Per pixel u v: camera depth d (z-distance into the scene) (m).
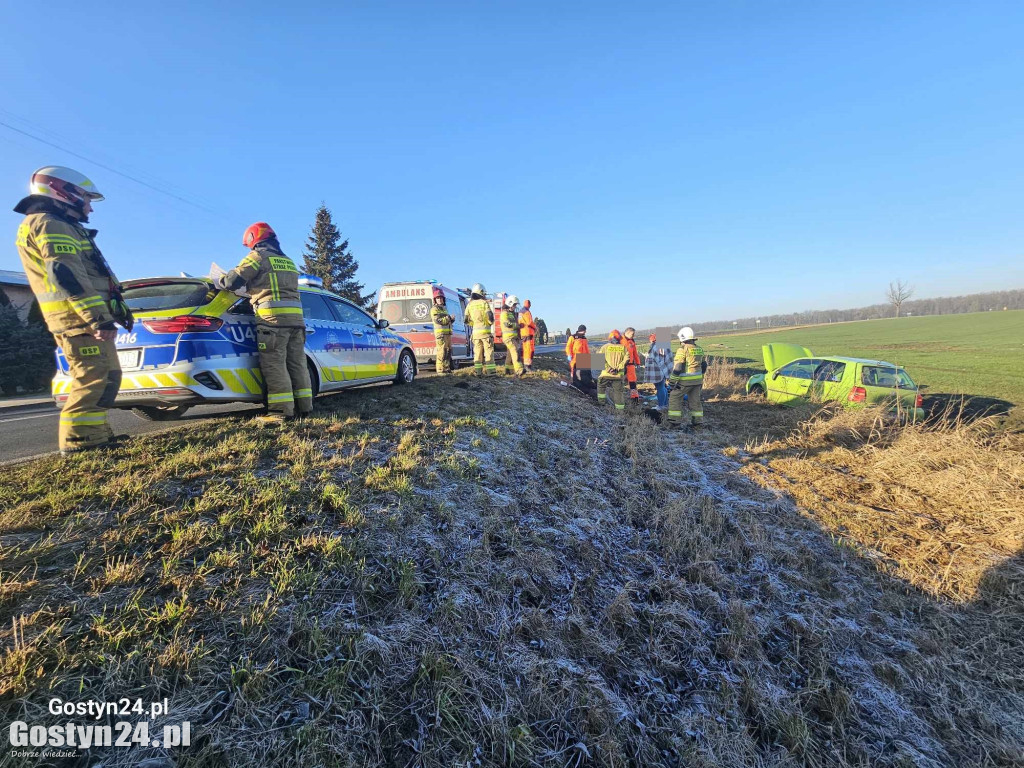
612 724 2.35
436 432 4.77
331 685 1.94
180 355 3.88
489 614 2.70
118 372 3.61
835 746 2.67
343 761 1.74
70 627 1.91
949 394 13.57
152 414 5.09
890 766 2.61
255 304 4.26
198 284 4.25
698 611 3.42
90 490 2.84
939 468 6.59
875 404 8.98
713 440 7.81
